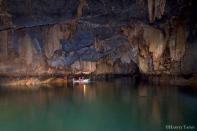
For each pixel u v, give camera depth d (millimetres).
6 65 21484
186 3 17828
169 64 20500
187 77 19516
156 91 17766
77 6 19344
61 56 24062
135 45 22859
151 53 21469
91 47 24766
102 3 18812
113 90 19578
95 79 28453
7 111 12461
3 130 9547
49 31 22141
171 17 18859
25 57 22062
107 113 11680
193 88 18266
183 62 19297
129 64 28078
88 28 22406
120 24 20859
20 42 21734
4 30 20672
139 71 27406
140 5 18781
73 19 20359
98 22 20812
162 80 21844
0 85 21828
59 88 20953
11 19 19734
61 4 19109
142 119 10445
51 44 22297
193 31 18281
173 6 18031
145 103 13602
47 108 13023
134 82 25734
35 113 11977
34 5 19125
